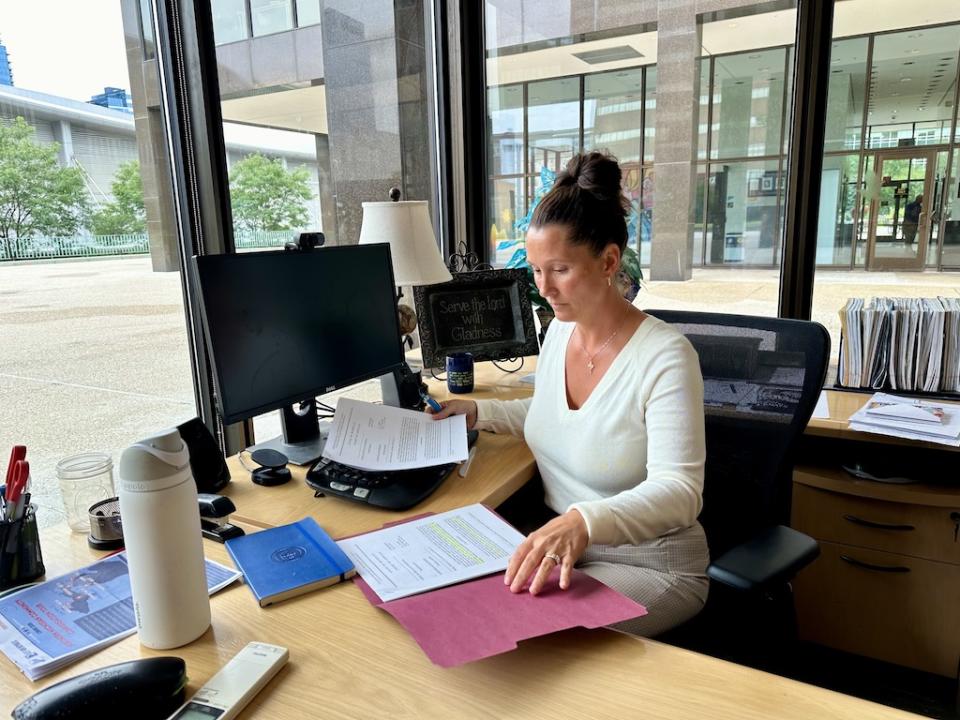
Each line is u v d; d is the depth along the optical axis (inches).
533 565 33.5
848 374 78.4
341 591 33.4
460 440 50.6
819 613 71.1
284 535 38.1
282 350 49.8
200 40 59.6
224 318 45.1
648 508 38.3
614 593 31.9
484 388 74.0
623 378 45.7
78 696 22.7
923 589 65.6
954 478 66.8
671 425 42.5
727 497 50.7
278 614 31.3
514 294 82.0
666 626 43.3
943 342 72.9
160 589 27.8
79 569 35.6
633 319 47.8
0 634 29.5
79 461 43.4
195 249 62.4
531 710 24.6
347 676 26.7
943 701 65.1
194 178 61.9
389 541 38.1
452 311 80.7
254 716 24.4
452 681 26.3
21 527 34.8
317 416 58.2
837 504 68.4
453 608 30.5
